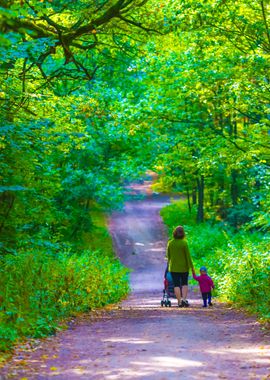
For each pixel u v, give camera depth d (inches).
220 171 1425.9
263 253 642.8
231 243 796.6
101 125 1250.0
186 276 599.2
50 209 725.3
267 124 706.8
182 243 593.6
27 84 600.4
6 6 397.4
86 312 528.1
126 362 262.7
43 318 392.8
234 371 241.6
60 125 693.9
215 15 582.6
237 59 671.1
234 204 1453.0
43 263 518.9
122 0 527.5
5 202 611.5
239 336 345.7
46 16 510.9
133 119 851.4
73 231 1405.0
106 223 2012.8
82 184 1346.0
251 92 671.1
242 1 583.8
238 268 655.8
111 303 699.4
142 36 620.7
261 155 715.4
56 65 837.8
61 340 346.6
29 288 440.8
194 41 644.7
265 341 323.0
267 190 800.9
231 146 737.6
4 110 541.0
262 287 552.7
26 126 559.2
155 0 598.5
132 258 1569.9
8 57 469.1
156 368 246.2
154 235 1856.5
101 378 231.3
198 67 717.9
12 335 325.1
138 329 388.8
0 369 257.0
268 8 594.6
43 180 661.9
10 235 633.6
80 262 647.1
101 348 310.7
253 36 613.3
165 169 1255.5
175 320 435.2
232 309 542.6
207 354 281.7
